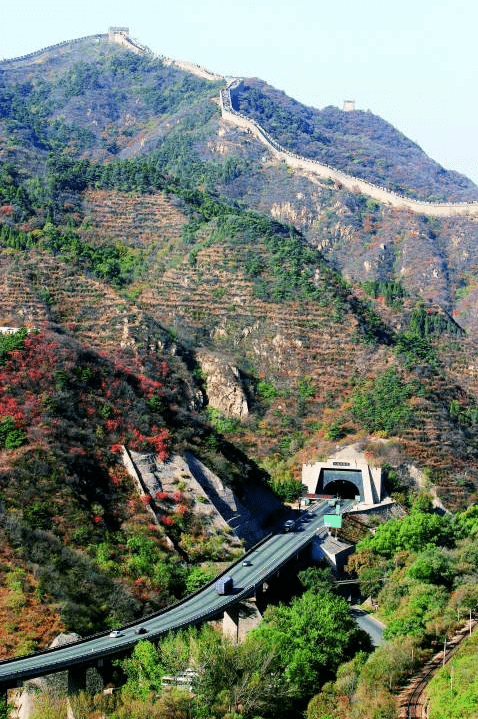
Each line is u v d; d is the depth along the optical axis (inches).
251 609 6446.9
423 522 7844.5
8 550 6481.3
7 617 5974.4
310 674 5521.7
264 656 5418.3
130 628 5713.6
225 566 7347.4
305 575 7180.1
